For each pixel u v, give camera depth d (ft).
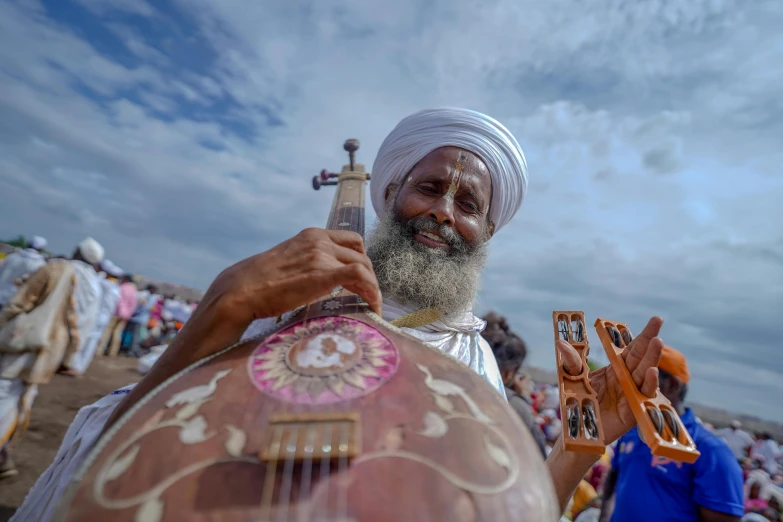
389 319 4.35
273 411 2.42
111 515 1.92
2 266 14.99
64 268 11.48
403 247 4.66
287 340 3.06
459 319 4.68
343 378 2.67
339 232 3.38
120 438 2.28
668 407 3.14
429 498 1.98
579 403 3.38
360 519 1.86
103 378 22.50
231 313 2.92
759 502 15.20
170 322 39.04
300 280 2.94
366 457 2.11
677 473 7.48
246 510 1.89
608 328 3.89
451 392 2.64
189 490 1.98
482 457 2.21
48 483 3.32
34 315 10.85
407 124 5.44
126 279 31.04
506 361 9.04
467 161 5.02
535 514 2.07
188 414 2.40
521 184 5.54
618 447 9.29
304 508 1.89
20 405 11.02
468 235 4.86
